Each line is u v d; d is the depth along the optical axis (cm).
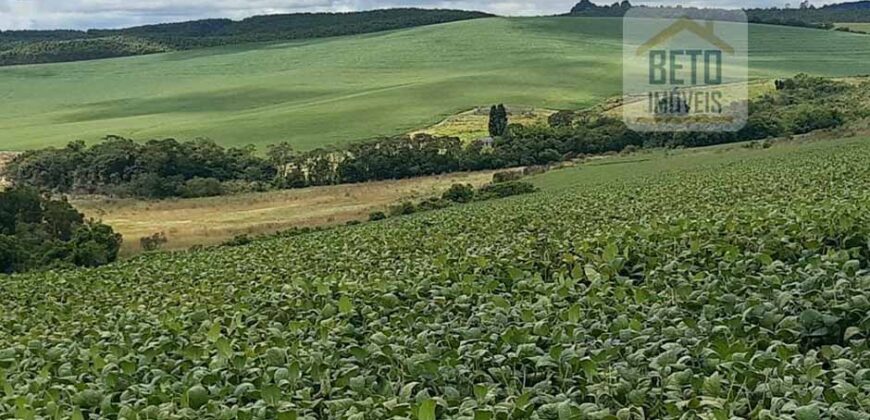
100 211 9312
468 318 1202
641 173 7056
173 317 1559
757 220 1573
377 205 8412
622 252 1529
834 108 9956
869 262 1295
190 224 8331
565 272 1422
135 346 1325
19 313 2311
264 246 3969
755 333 941
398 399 841
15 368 1319
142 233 7931
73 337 1670
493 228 2817
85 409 1000
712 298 1095
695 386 788
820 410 692
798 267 1224
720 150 8325
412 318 1190
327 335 1155
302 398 889
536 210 3631
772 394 750
